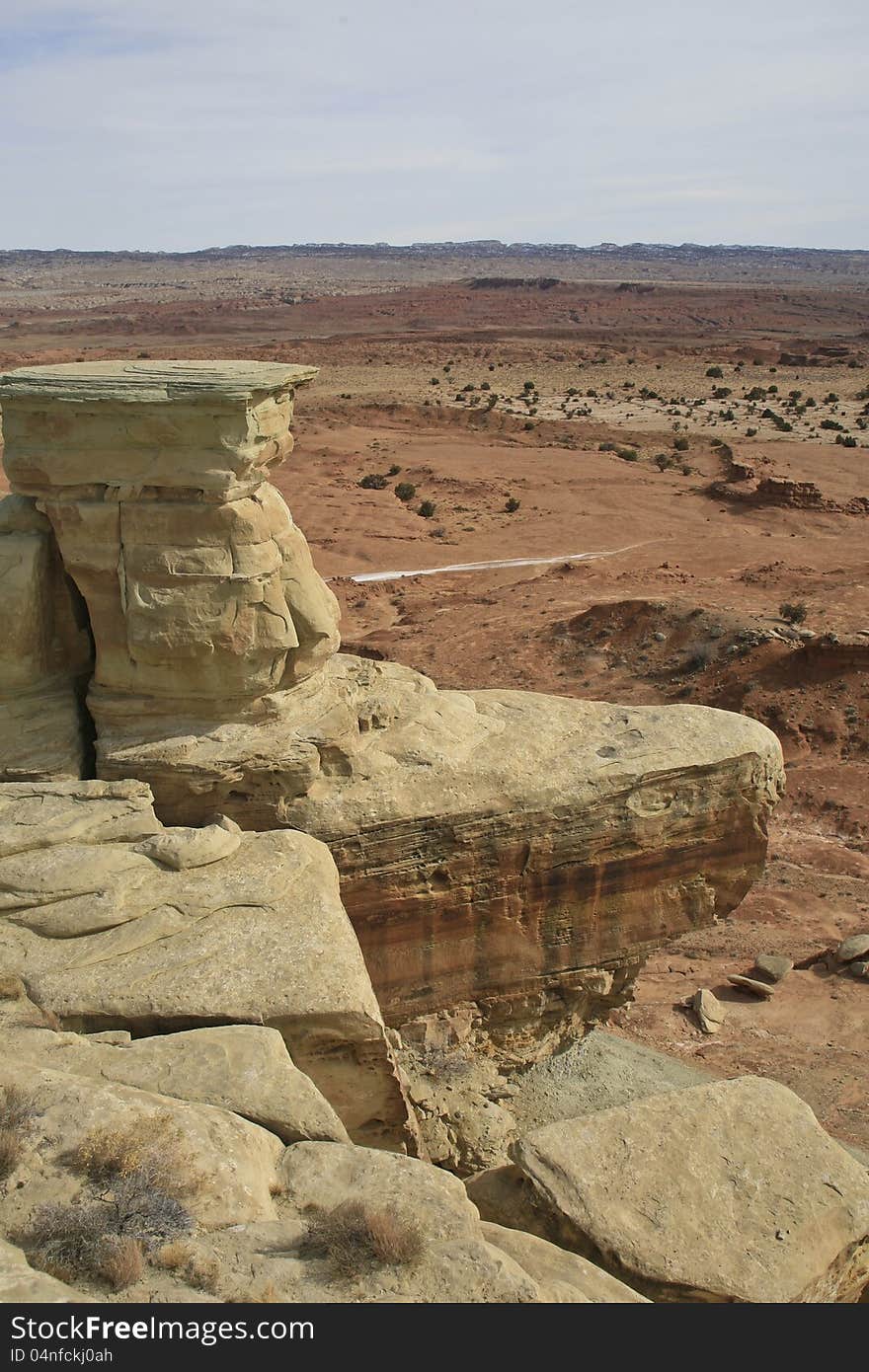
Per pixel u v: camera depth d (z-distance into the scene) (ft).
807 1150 37.09
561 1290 28.73
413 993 50.55
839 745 99.96
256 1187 29.86
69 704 49.42
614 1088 56.39
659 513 206.90
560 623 131.54
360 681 53.42
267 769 46.93
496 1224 34.50
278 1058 34.83
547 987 52.85
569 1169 35.60
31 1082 32.65
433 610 148.56
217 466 44.29
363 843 47.32
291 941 39.55
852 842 86.89
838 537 182.70
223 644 46.29
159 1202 28.35
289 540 48.24
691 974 70.33
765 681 108.78
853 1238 34.76
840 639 106.63
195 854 42.50
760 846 54.19
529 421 295.07
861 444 270.26
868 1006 65.87
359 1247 27.58
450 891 49.26
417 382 388.78
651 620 124.88
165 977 37.88
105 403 43.68
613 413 330.13
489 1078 53.01
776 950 72.23
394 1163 31.35
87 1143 30.09
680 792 51.37
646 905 53.06
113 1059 34.50
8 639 47.62
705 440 273.54
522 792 48.70
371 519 202.18
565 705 55.62
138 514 45.39
